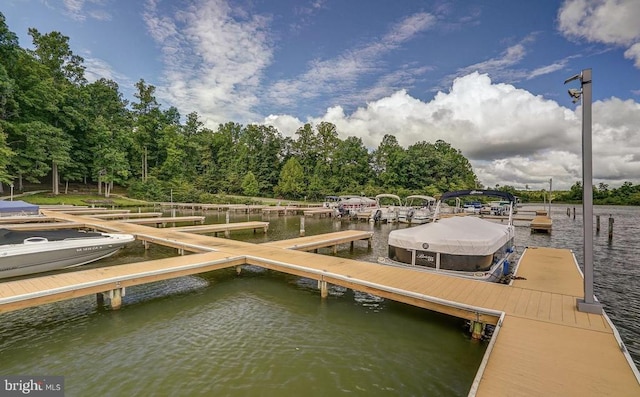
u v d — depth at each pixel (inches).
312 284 373.7
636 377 146.4
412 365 208.4
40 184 1729.8
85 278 286.2
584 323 206.4
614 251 610.2
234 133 3161.9
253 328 260.5
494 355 166.6
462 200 2234.3
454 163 2824.8
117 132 1945.1
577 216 1472.7
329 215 1331.2
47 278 284.4
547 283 302.7
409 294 260.5
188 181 2383.1
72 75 1931.6
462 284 286.7
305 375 195.6
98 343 233.6
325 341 239.5
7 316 275.4
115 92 2367.1
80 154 1747.0
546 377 146.8
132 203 1717.5
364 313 292.7
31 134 1401.3
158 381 188.4
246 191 2330.2
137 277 299.4
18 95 1398.9
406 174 2559.1
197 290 350.0
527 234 866.8
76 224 730.2
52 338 240.5
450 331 257.4
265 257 390.9
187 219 914.7
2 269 364.5
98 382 187.5
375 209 1128.2
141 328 258.2
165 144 2306.8
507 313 222.5
